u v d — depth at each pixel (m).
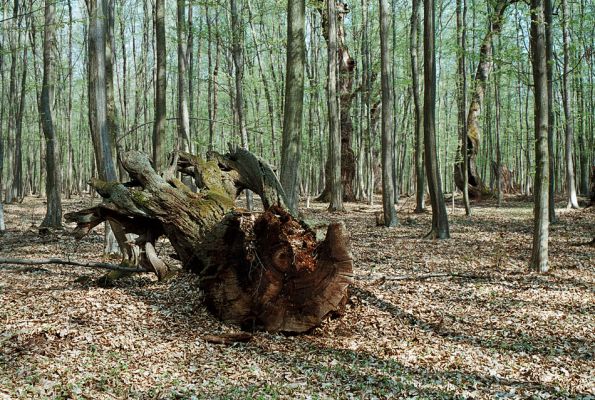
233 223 7.27
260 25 25.27
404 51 30.81
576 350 6.46
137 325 7.16
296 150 11.19
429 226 19.05
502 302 8.59
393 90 29.78
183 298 8.31
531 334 7.08
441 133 39.38
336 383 5.49
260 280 7.14
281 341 6.87
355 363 6.10
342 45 29.95
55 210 18.89
